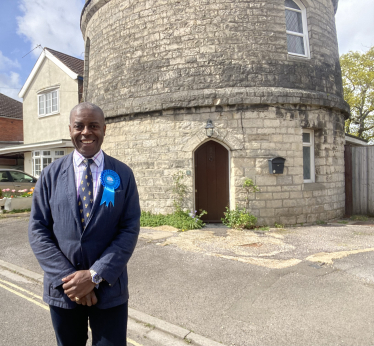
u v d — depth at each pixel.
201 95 7.53
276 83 7.72
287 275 4.45
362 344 2.87
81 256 1.99
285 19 8.27
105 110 8.96
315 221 8.11
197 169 8.14
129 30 8.52
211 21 7.75
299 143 7.84
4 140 21.55
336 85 8.93
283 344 2.90
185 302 3.75
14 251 6.07
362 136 23.88
